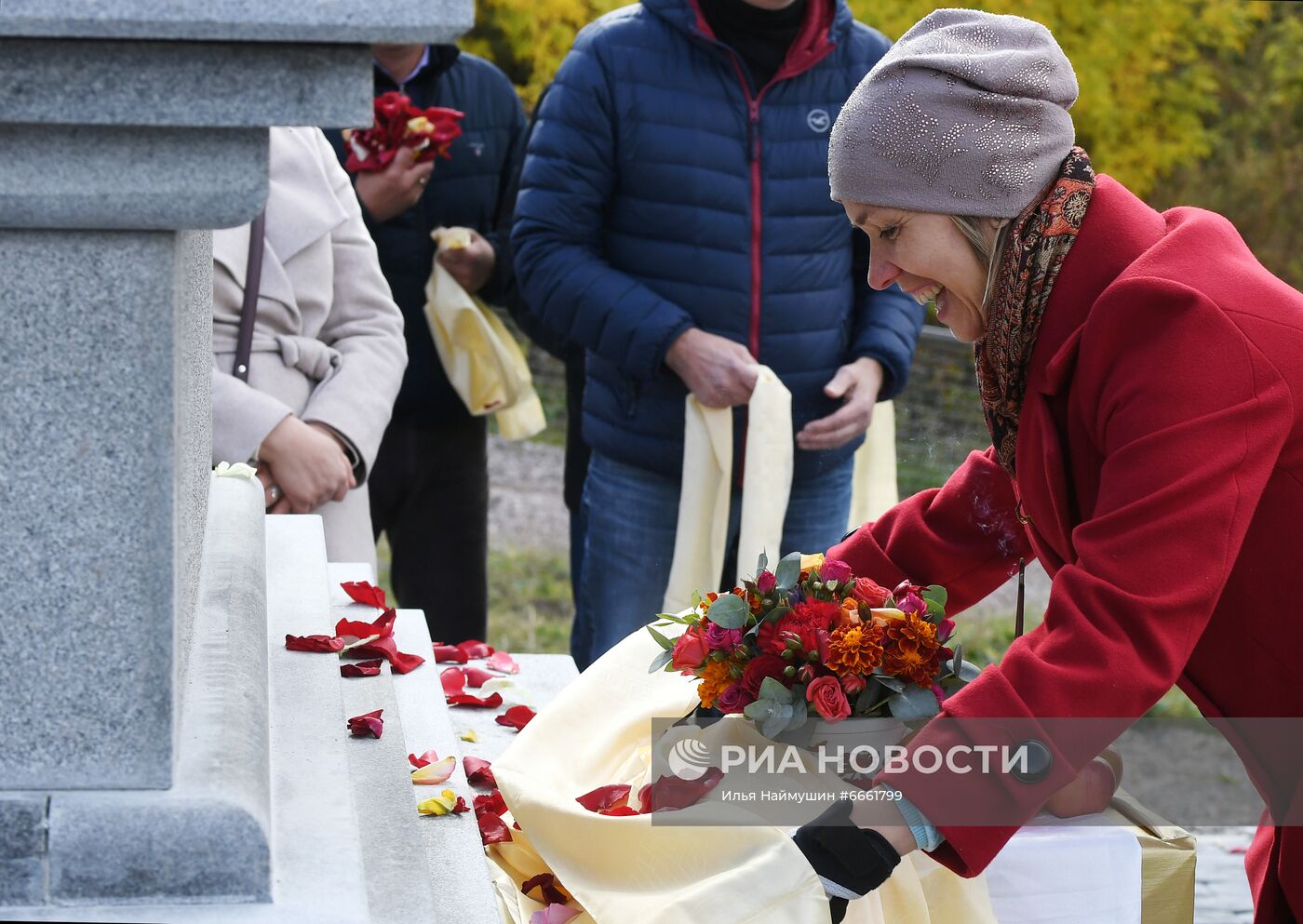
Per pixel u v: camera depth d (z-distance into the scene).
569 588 6.45
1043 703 1.49
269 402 2.75
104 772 1.23
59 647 1.21
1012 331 1.68
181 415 1.31
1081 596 1.51
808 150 3.27
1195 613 1.50
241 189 1.16
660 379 3.26
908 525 2.03
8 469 1.19
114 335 1.18
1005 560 2.01
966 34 1.67
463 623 3.90
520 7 7.64
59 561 1.20
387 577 6.39
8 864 1.20
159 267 1.18
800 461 3.35
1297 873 1.69
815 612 1.77
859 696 1.75
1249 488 1.51
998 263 1.67
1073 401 1.64
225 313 2.79
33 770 1.22
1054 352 1.65
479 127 3.85
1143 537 1.49
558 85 3.29
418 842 1.53
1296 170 8.74
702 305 3.26
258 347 2.82
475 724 2.34
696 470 3.21
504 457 8.15
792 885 1.49
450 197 3.78
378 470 3.75
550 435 8.36
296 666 1.85
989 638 6.10
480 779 2.04
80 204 1.14
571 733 1.97
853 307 3.50
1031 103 1.62
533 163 3.30
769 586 1.81
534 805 1.71
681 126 3.22
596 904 1.60
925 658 1.75
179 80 1.12
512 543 6.99
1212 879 3.71
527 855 1.84
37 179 1.13
